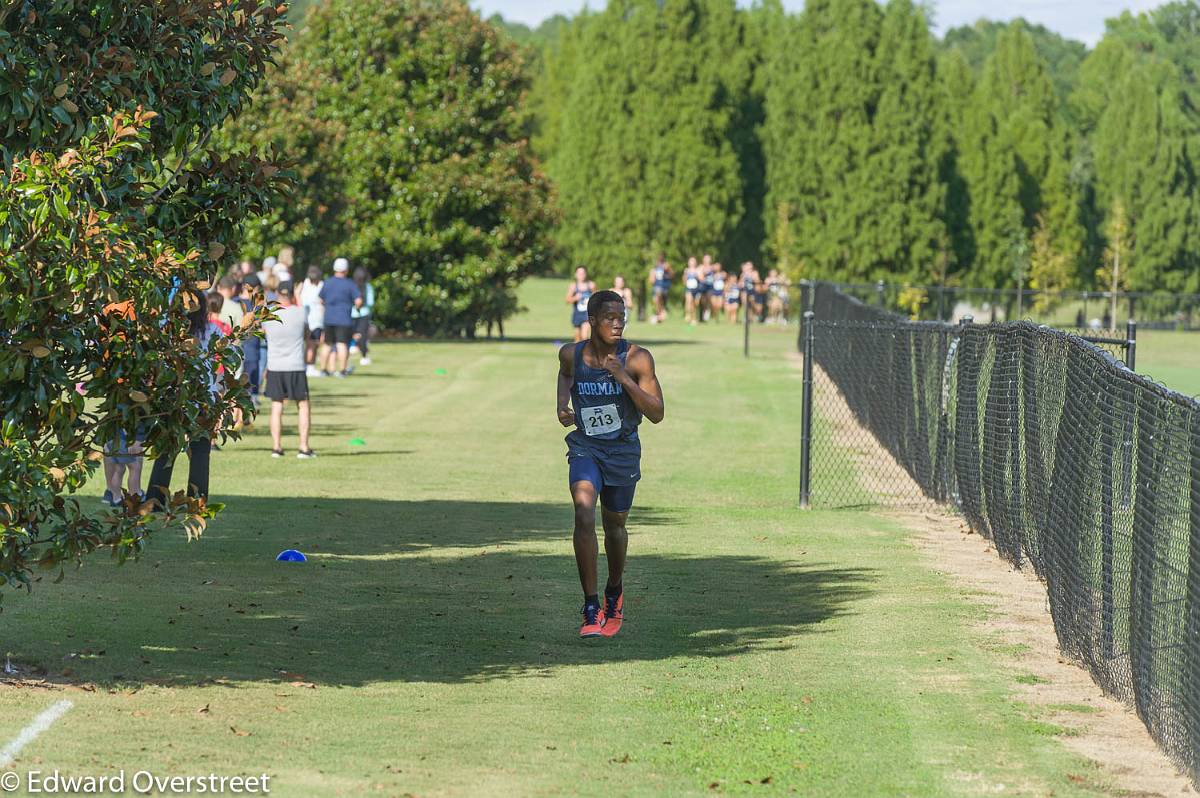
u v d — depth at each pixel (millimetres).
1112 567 14195
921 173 110938
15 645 14617
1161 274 117188
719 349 73000
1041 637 16781
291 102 71938
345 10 77188
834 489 30328
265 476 29875
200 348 13438
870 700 13750
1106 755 12125
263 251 70188
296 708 12828
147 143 13828
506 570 20281
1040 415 19781
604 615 16641
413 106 78000
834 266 111250
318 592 18219
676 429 41375
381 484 29266
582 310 69438
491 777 11078
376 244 76688
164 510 13398
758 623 17297
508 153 78562
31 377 12578
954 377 27531
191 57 14227
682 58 112250
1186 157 118938
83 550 13102
